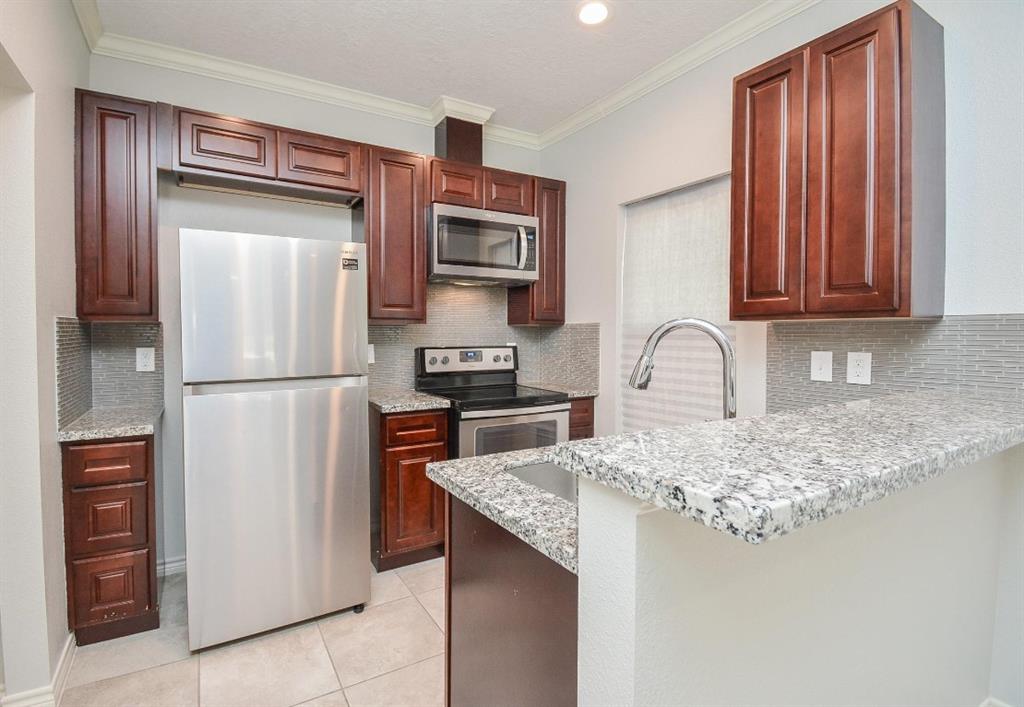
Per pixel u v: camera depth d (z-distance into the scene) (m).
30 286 1.62
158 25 2.28
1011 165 1.49
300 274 2.09
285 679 1.81
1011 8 1.48
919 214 1.49
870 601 1.02
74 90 2.06
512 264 3.19
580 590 0.71
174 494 2.61
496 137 3.50
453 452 2.74
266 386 2.06
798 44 2.09
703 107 2.49
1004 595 1.51
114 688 1.75
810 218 1.67
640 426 2.93
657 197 2.82
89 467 1.95
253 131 2.44
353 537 2.24
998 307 1.51
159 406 2.56
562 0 2.11
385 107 3.06
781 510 0.47
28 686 1.63
